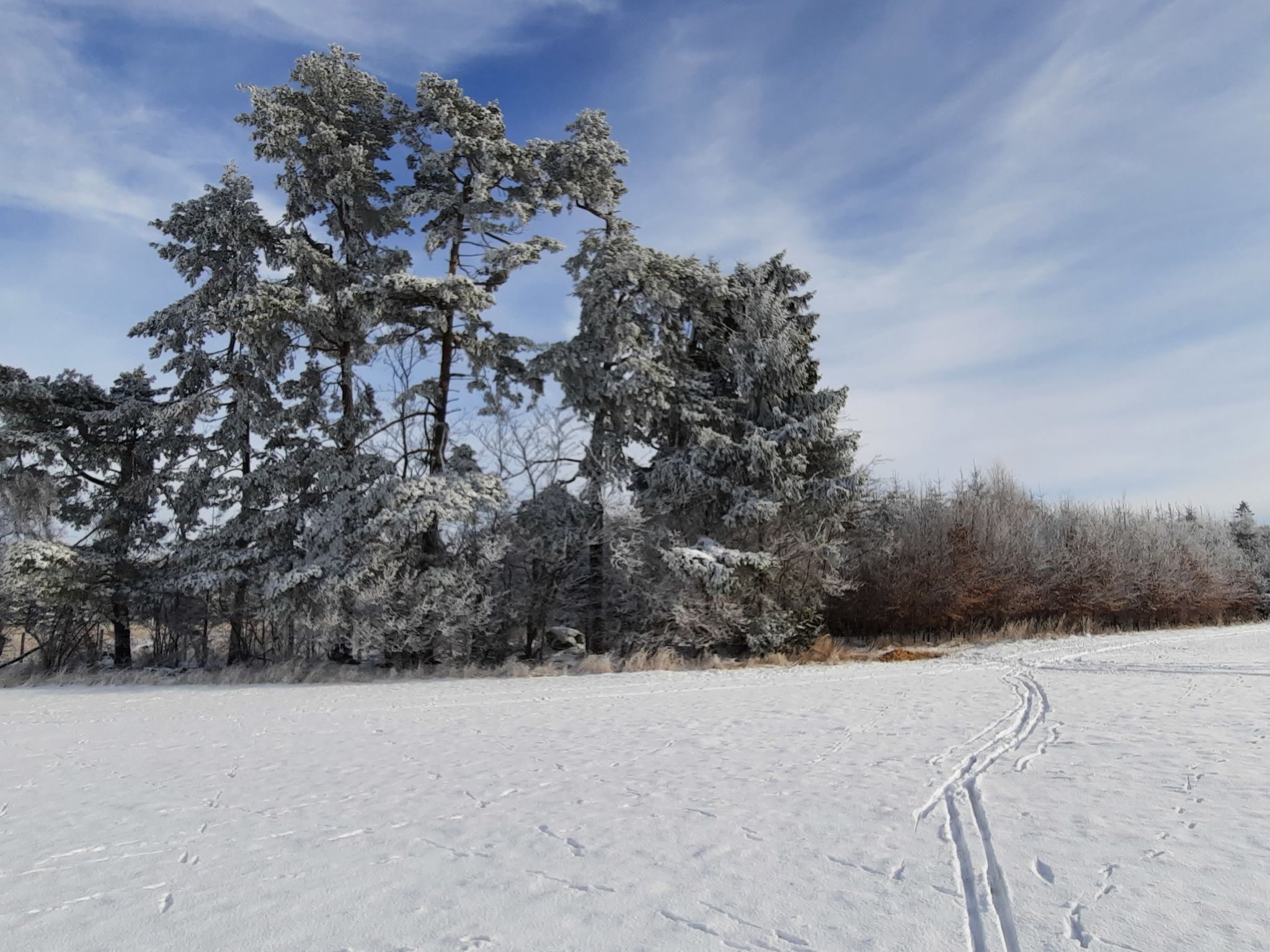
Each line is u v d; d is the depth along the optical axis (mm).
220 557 23234
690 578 22219
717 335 26406
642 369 22797
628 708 13117
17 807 6902
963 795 6410
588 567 24359
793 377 25031
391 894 4543
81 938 4035
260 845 5562
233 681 20688
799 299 27266
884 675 18516
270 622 23797
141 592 24609
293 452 24344
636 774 7574
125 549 25219
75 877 4984
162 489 25422
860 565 29156
